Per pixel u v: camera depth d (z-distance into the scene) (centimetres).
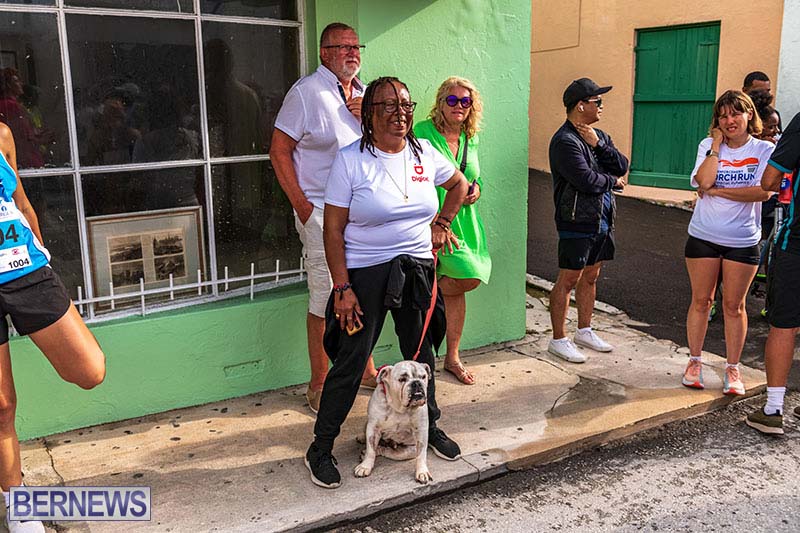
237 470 347
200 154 410
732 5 909
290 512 314
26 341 364
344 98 388
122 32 378
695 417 428
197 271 420
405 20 442
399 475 345
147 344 393
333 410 335
